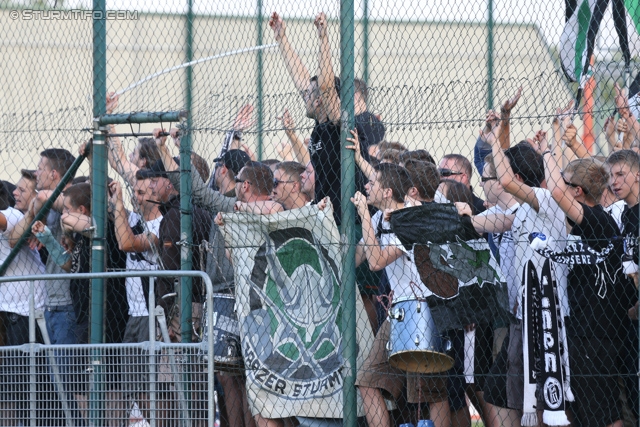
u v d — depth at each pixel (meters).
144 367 17.98
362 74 27.33
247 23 25.91
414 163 18.23
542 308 16.66
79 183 20.56
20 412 18.44
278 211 18.59
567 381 16.41
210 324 17.39
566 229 17.33
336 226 18.03
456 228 17.27
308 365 17.84
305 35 24.09
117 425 18.03
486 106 20.70
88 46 21.48
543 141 18.42
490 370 17.81
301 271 18.02
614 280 16.91
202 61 25.16
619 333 17.02
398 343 17.31
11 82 22.00
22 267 21.02
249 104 20.12
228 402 19.59
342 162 17.97
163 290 19.69
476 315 17.14
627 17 18.30
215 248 19.03
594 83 18.84
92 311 19.30
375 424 17.69
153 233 20.09
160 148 20.12
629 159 17.00
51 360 18.30
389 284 18.23
